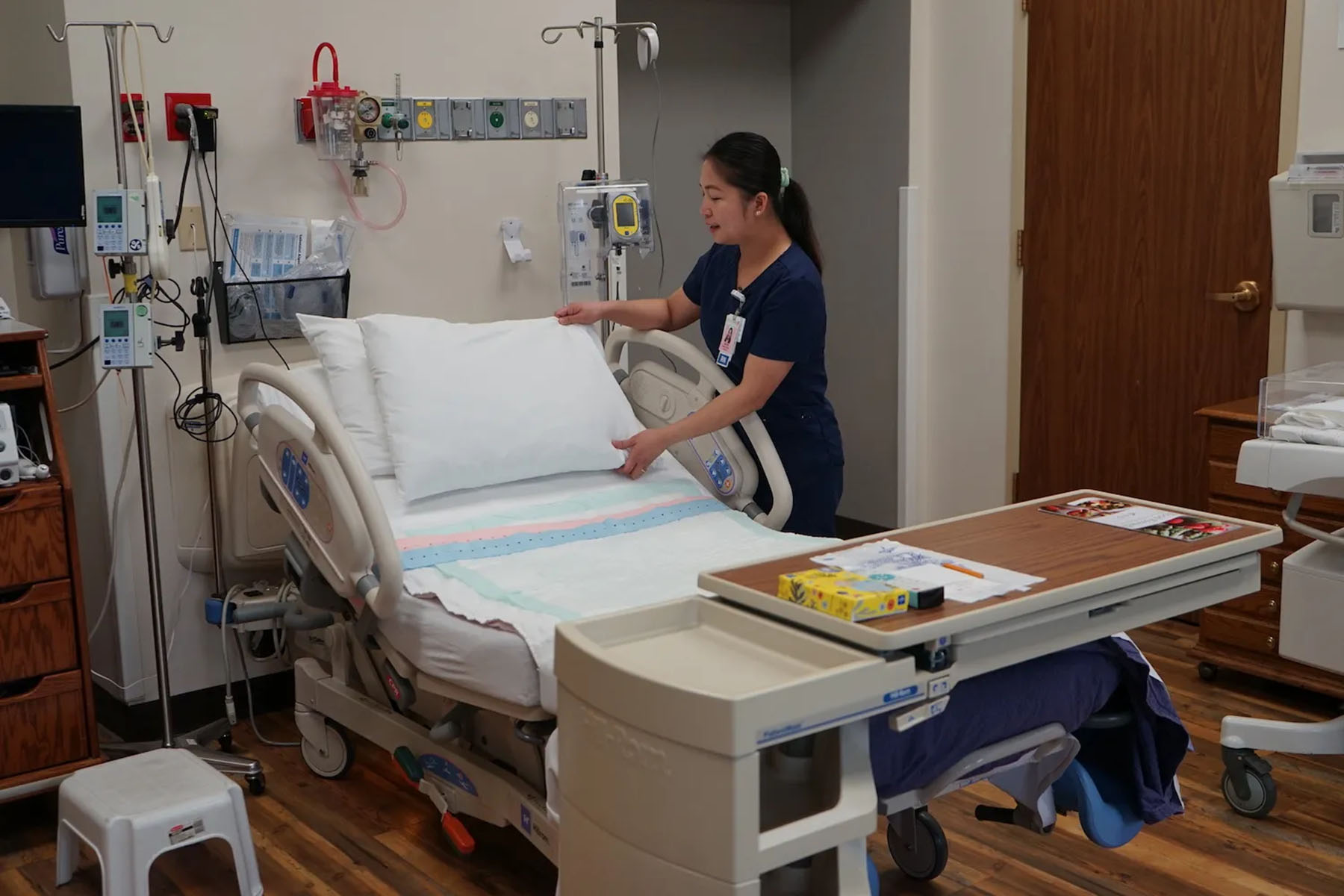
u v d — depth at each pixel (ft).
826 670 4.75
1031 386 13.60
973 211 13.88
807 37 15.10
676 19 14.29
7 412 8.32
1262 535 6.08
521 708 6.84
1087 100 12.66
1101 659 6.42
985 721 5.84
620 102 14.02
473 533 8.11
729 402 8.93
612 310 9.93
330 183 10.34
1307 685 10.13
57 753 8.61
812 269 9.06
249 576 10.21
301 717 9.35
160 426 9.78
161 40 8.68
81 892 7.84
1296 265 10.64
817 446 9.60
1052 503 6.89
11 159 8.21
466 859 8.12
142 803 7.37
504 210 11.23
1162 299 12.34
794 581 5.26
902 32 13.94
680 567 7.63
